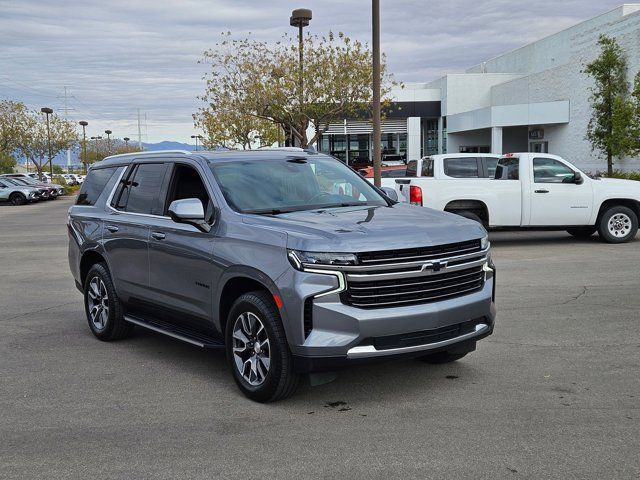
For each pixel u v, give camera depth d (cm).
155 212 627
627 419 446
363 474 377
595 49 3272
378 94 1501
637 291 879
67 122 6494
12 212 3125
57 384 561
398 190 1454
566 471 373
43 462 406
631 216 1358
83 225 728
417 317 461
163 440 436
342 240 456
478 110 4022
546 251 1287
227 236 522
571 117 3534
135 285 641
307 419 465
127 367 609
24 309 886
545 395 498
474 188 1333
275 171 602
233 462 399
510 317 751
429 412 470
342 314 447
